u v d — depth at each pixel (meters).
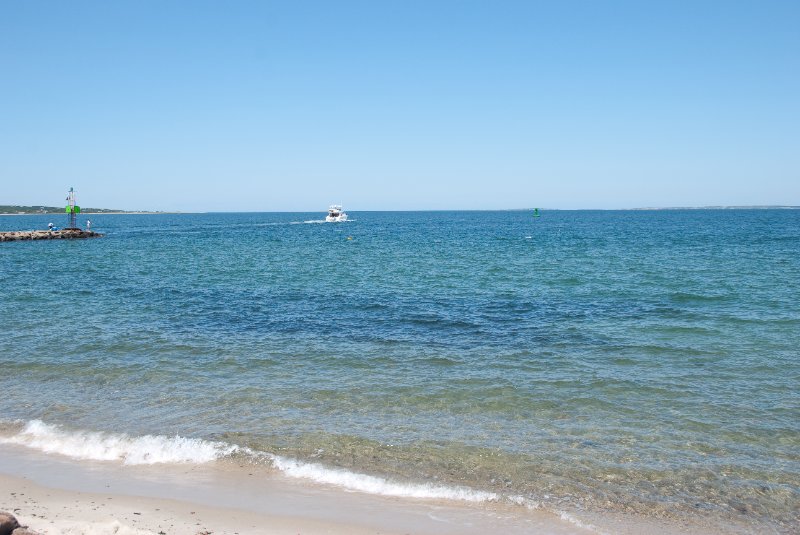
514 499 8.87
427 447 10.70
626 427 11.65
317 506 8.60
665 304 25.11
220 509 8.47
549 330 20.30
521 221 181.12
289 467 9.89
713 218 183.75
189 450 10.52
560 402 13.09
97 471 9.72
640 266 41.09
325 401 13.17
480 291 29.88
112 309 24.69
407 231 112.00
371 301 26.78
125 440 10.95
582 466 9.95
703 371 15.30
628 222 156.25
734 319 21.58
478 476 9.60
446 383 14.46
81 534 7.37
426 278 35.59
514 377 14.93
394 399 13.33
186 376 15.05
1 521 6.96
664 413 12.38
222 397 13.43
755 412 12.41
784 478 9.56
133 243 74.00
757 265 40.25
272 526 8.02
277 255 54.88
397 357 16.86
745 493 9.09
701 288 29.58
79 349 17.75
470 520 8.27
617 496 8.98
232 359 16.66
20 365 15.98
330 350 17.67
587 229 113.88
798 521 8.34
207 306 25.48
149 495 8.88
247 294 29.17
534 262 45.44
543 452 10.50
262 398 13.37
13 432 11.32
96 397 13.42
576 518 8.34
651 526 8.15
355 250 61.22
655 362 16.17
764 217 190.62
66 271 40.41
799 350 17.16
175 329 20.61
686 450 10.59
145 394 13.64
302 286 32.28
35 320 22.16
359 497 8.91
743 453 10.46
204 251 60.31
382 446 10.73
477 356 16.95
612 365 15.94
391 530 7.97
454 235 94.88
